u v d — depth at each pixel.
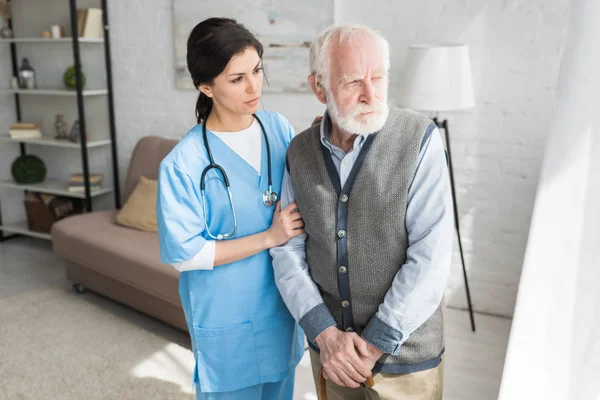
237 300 1.38
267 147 1.41
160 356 2.55
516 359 0.84
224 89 1.28
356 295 1.25
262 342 1.41
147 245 2.86
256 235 1.35
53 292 3.28
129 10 3.63
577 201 0.87
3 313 3.00
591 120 0.86
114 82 3.83
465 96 2.40
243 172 1.38
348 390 1.37
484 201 2.79
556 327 0.84
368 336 1.19
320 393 1.30
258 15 3.12
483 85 2.67
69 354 2.56
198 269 1.33
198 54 1.25
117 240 2.93
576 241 0.86
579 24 0.88
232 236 1.38
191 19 3.36
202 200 1.33
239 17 3.18
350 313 1.27
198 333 1.39
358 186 1.21
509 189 2.72
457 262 2.92
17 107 4.32
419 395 1.26
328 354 1.23
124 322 2.89
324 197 1.25
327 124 1.28
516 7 2.53
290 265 1.33
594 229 0.85
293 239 1.36
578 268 0.85
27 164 4.10
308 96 3.10
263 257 1.40
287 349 1.46
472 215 2.83
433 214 1.16
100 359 2.52
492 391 2.21
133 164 3.52
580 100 0.87
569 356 0.82
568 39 0.91
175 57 3.50
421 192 1.17
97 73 3.89
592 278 0.83
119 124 3.89
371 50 1.13
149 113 3.74
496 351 2.52
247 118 1.40
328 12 2.91
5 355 2.56
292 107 3.16
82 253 3.01
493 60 2.62
